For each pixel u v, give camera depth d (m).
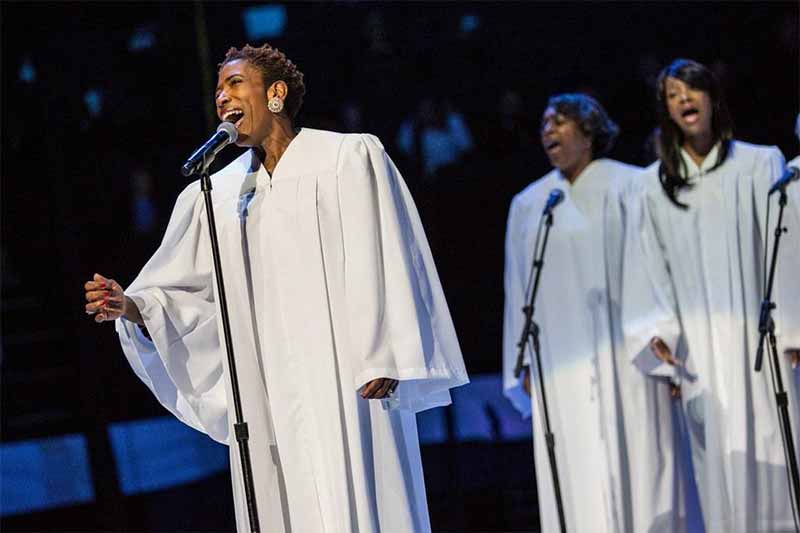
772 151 19.25
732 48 34.38
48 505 28.09
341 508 12.88
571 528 20.41
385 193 13.14
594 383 20.28
